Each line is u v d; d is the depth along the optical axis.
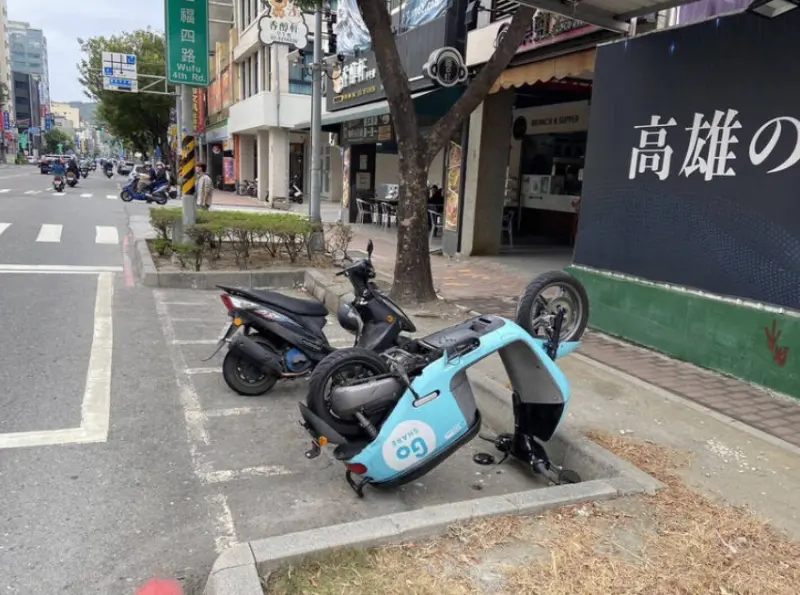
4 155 85.31
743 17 5.34
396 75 7.48
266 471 3.96
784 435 4.38
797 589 2.65
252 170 34.03
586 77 10.72
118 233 14.02
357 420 3.53
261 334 5.27
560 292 4.46
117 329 6.78
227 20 38.94
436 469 4.16
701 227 5.82
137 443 4.21
